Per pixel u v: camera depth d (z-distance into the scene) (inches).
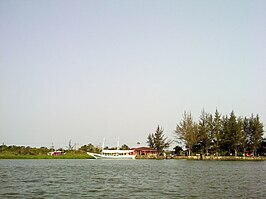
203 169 3700.8
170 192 1797.5
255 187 2009.1
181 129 6382.9
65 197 1622.8
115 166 4323.3
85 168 3892.7
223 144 6323.8
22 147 7268.7
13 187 1994.3
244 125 6417.3
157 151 7293.3
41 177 2662.4
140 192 1795.0
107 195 1688.0
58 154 7372.1
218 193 1760.6
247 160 6141.7
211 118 6328.7
